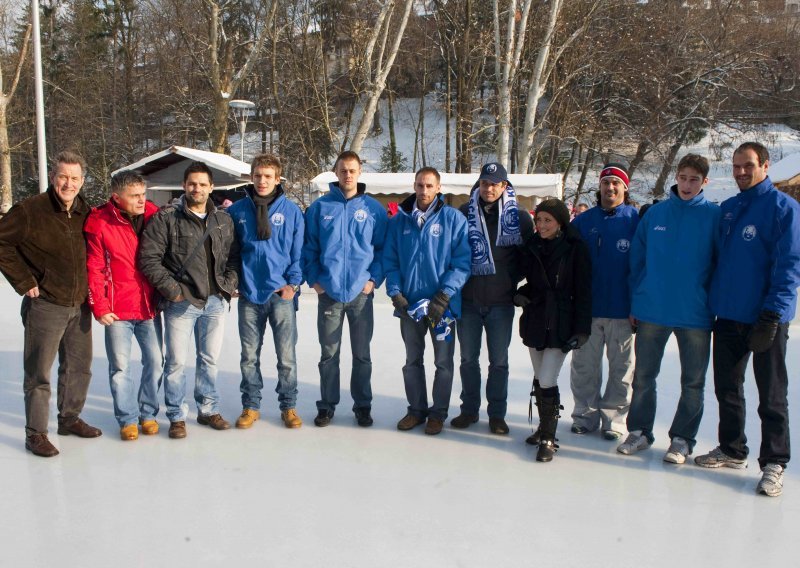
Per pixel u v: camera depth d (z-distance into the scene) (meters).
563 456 3.85
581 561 2.66
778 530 2.96
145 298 4.00
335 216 4.20
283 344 4.26
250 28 23.91
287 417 4.29
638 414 3.95
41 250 3.70
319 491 3.29
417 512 3.08
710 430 4.29
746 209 3.47
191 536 2.82
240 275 4.22
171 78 28.19
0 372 5.46
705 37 24.72
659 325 3.78
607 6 19.70
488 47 19.98
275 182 4.19
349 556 2.67
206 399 4.27
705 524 3.01
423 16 27.20
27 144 29.31
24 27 29.25
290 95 24.47
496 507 3.15
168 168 16.39
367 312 4.27
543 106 28.89
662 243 3.73
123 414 4.02
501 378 4.18
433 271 4.07
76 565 2.59
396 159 29.69
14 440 3.96
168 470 3.54
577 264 3.79
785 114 28.14
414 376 4.25
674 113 24.38
